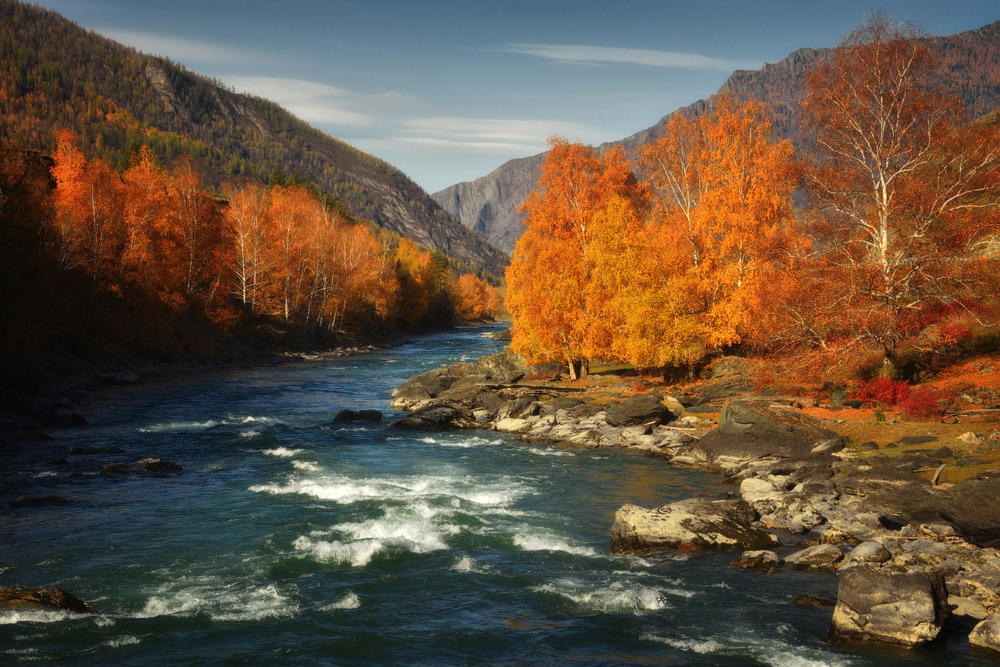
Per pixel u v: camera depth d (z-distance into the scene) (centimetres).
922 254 3033
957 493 1778
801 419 2802
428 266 16375
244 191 8925
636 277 4356
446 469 2728
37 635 1248
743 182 4266
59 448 3038
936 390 2948
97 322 6222
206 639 1252
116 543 1795
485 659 1181
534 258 4956
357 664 1160
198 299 7631
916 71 3177
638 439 3162
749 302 3838
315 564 1652
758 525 1912
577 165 5256
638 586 1504
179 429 3575
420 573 1595
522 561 1680
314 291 9581
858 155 3306
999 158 3005
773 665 1134
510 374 5212
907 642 1183
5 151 4856
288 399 4916
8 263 4700
